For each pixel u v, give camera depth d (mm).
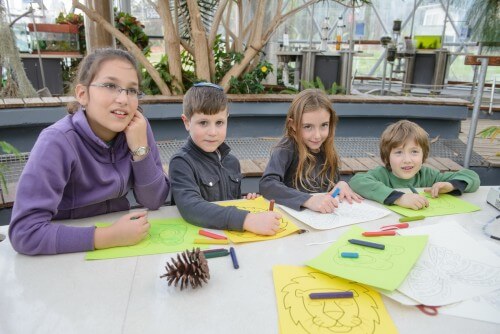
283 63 5129
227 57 3646
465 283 688
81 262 755
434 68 5297
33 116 2500
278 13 3373
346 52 4285
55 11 4945
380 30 8055
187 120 1302
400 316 600
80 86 974
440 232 903
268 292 657
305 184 1462
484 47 2418
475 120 2445
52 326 569
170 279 665
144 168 1075
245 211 944
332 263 737
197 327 567
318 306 619
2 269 729
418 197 1110
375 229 940
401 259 751
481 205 1129
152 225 953
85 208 1051
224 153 1398
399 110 3184
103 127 1009
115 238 810
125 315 593
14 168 2059
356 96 3322
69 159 930
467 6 4715
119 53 978
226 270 727
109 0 3342
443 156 2834
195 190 1100
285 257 783
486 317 600
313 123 1413
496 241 881
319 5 7570
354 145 3023
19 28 4090
